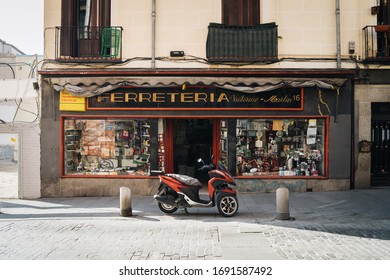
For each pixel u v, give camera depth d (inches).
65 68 459.8
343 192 449.1
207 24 461.4
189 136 505.7
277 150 468.4
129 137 468.4
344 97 457.4
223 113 456.8
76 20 471.5
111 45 462.3
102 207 391.9
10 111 461.4
